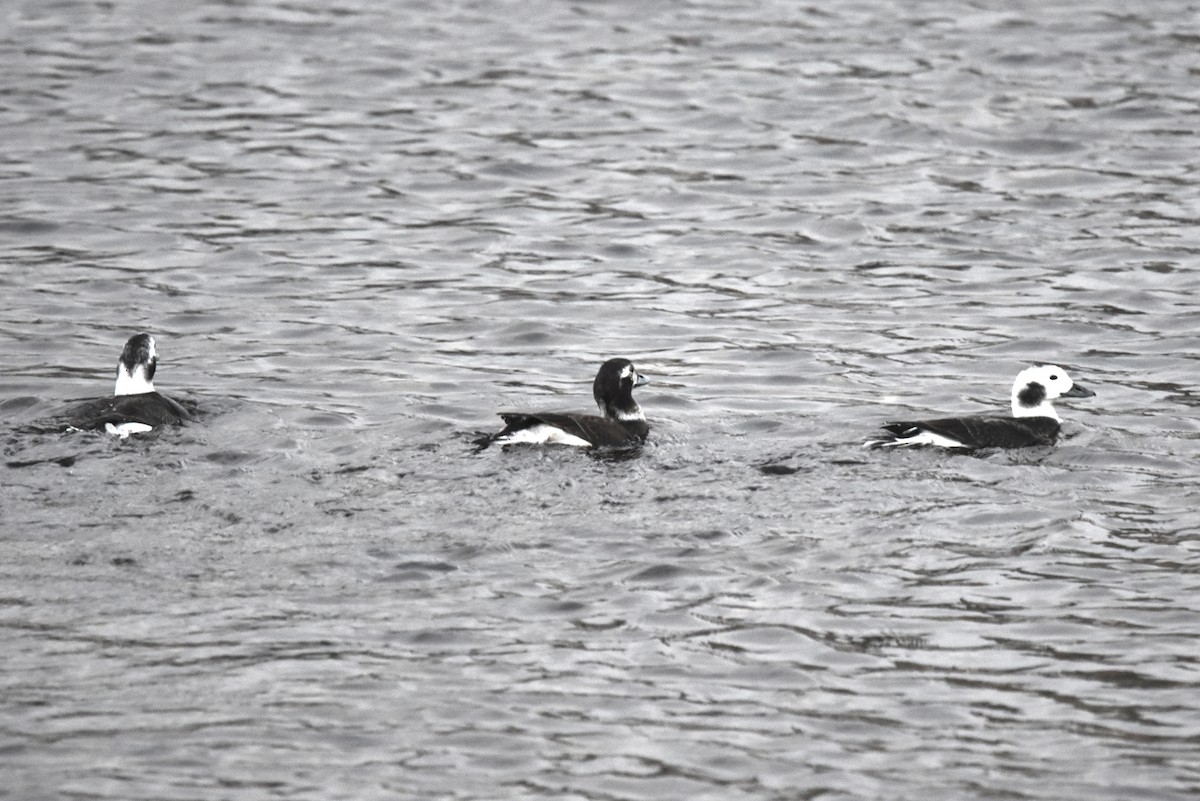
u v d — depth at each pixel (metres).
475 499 16.20
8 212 26.78
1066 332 22.52
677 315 23.41
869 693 12.81
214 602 13.89
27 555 14.62
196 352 21.52
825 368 21.27
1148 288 24.09
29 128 30.77
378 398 19.80
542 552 15.05
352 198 28.08
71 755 11.56
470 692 12.62
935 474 17.16
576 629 13.68
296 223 26.92
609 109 32.62
